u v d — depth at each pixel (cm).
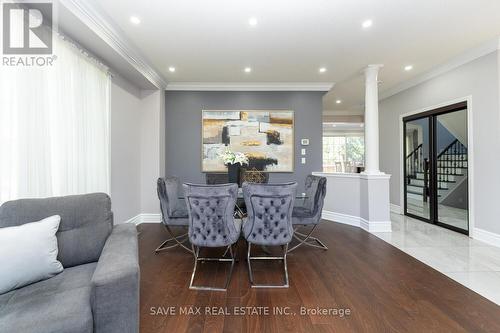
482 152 336
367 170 405
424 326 165
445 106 394
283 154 488
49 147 220
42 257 142
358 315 177
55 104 230
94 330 114
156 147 446
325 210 467
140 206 441
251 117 486
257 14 254
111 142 344
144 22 267
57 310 113
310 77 443
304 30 285
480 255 287
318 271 248
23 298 124
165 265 264
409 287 215
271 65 387
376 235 368
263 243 232
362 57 361
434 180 430
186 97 483
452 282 223
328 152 851
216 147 484
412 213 484
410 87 473
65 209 169
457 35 299
